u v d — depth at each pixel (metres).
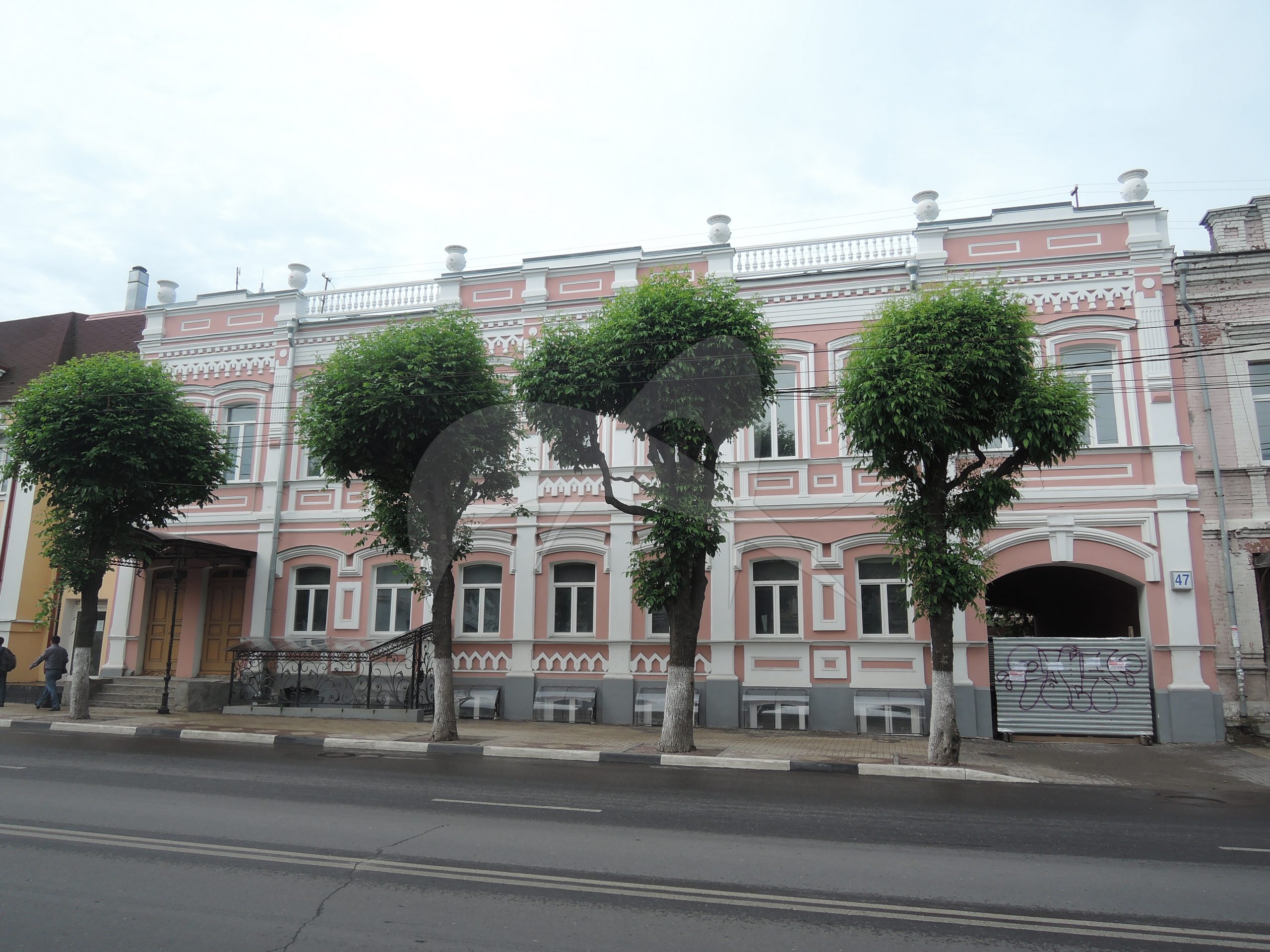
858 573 15.62
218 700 17.84
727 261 17.25
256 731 13.88
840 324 16.39
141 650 19.06
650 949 4.12
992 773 10.90
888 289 16.22
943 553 11.55
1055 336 15.46
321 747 12.88
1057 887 5.31
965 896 5.07
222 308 19.91
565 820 7.13
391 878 5.25
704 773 10.73
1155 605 14.45
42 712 16.61
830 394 13.54
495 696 16.53
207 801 7.68
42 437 14.73
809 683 15.46
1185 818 7.93
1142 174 15.62
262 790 8.37
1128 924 4.61
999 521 15.13
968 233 16.16
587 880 5.27
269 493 18.78
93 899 4.79
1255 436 14.72
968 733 14.69
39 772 9.34
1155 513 14.63
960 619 15.03
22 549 20.94
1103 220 15.64
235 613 19.08
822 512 15.76
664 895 4.99
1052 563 14.91
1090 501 14.88
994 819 7.66
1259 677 14.14
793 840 6.50
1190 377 15.02
